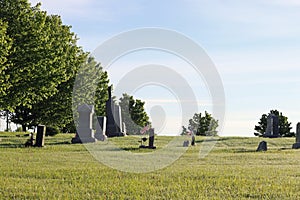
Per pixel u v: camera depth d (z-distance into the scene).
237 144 35.69
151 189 12.12
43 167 16.52
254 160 21.33
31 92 42.03
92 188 12.20
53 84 42.75
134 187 12.39
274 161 20.84
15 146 28.06
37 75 41.25
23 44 39.78
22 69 39.50
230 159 21.84
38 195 11.05
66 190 11.88
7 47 35.66
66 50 50.16
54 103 50.19
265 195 11.56
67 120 51.03
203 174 15.09
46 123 51.22
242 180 13.78
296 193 11.84
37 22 41.19
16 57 39.38
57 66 44.12
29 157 20.50
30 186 12.29
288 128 74.75
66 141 33.47
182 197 11.09
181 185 12.84
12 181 13.10
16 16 40.03
